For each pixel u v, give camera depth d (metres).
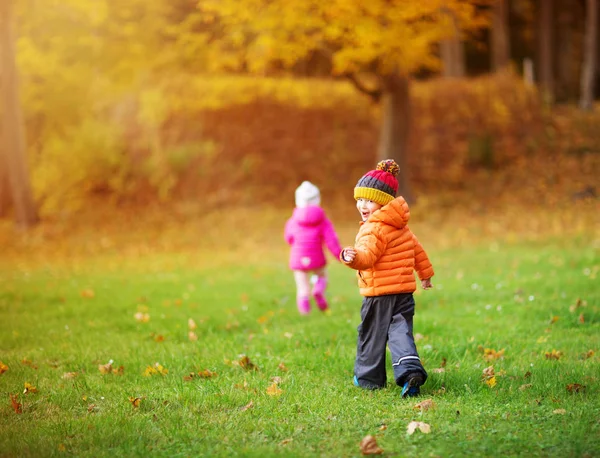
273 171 19.23
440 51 26.67
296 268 7.50
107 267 12.77
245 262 12.68
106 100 20.45
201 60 17.25
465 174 18.88
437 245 13.36
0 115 20.03
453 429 3.48
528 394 4.11
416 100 20.81
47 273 12.05
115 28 15.95
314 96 20.62
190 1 15.29
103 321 7.18
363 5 12.29
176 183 19.14
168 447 3.37
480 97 20.91
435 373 4.62
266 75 20.14
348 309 7.81
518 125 20.55
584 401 3.91
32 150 21.78
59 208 19.36
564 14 31.91
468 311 7.07
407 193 17.11
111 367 5.08
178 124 19.88
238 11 13.06
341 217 16.66
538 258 10.82
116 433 3.53
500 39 26.12
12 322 7.21
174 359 5.30
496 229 14.50
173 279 10.59
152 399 4.17
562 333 5.93
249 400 4.14
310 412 3.88
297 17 12.89
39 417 3.94
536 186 17.47
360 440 3.39
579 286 7.88
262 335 6.35
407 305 4.30
